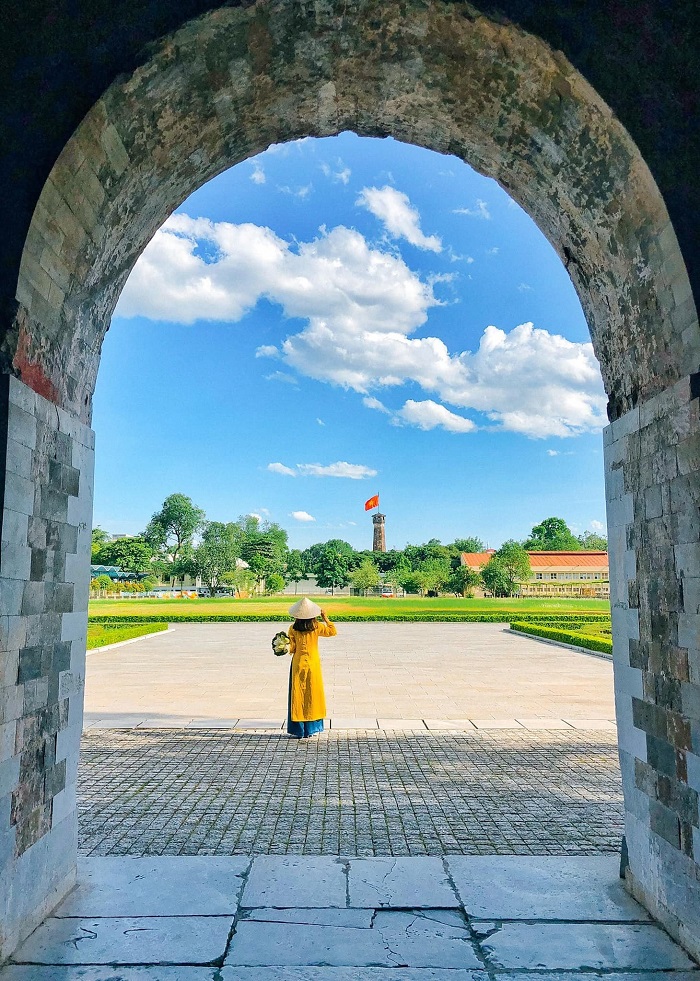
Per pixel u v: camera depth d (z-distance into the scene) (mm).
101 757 7652
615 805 6070
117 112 3783
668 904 3756
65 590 4195
